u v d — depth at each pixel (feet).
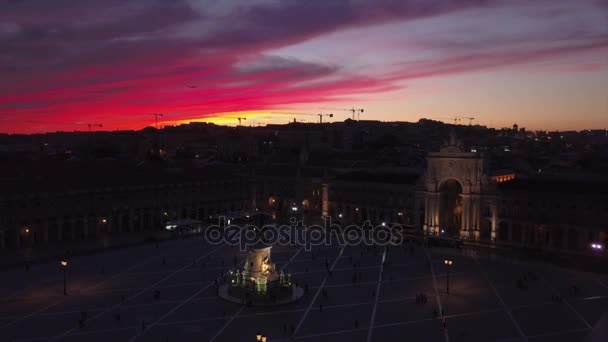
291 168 579.48
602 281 307.37
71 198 429.79
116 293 282.97
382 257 369.09
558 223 382.83
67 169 529.04
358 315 252.21
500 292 286.87
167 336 223.92
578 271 330.13
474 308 261.24
